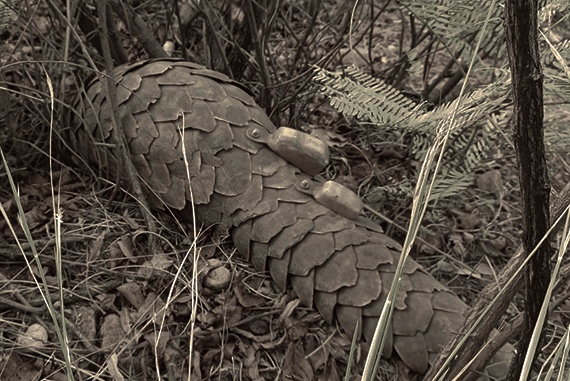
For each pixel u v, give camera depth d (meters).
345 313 1.02
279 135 1.07
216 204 1.08
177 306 1.04
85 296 1.04
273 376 1.00
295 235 1.04
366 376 0.77
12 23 1.16
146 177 1.10
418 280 1.04
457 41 1.10
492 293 0.87
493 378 0.97
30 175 1.17
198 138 1.08
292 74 1.27
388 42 1.51
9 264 1.06
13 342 0.98
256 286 1.07
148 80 1.11
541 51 1.05
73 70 1.27
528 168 0.76
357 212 1.06
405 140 1.32
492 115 1.09
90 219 1.12
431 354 1.00
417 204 0.78
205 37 1.25
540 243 0.77
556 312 1.09
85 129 1.13
